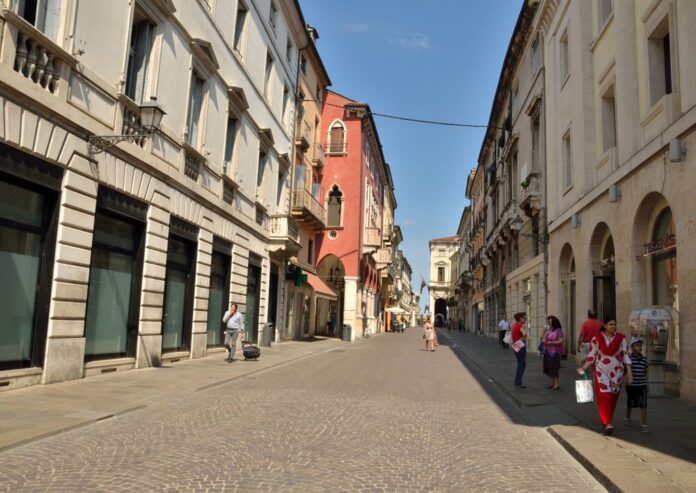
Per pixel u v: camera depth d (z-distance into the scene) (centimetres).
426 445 728
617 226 1439
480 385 1422
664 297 1245
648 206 1288
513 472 614
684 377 1066
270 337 2409
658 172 1184
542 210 2342
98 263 1253
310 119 3481
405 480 567
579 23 1797
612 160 1488
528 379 1491
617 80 1437
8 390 959
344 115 4116
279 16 2591
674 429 808
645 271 1320
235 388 1195
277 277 2723
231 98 1970
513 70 3092
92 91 1155
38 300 1044
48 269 1059
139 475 552
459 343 3566
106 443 680
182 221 1627
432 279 11444
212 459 619
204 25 1731
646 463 617
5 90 920
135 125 1323
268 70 2512
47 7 1038
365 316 4409
